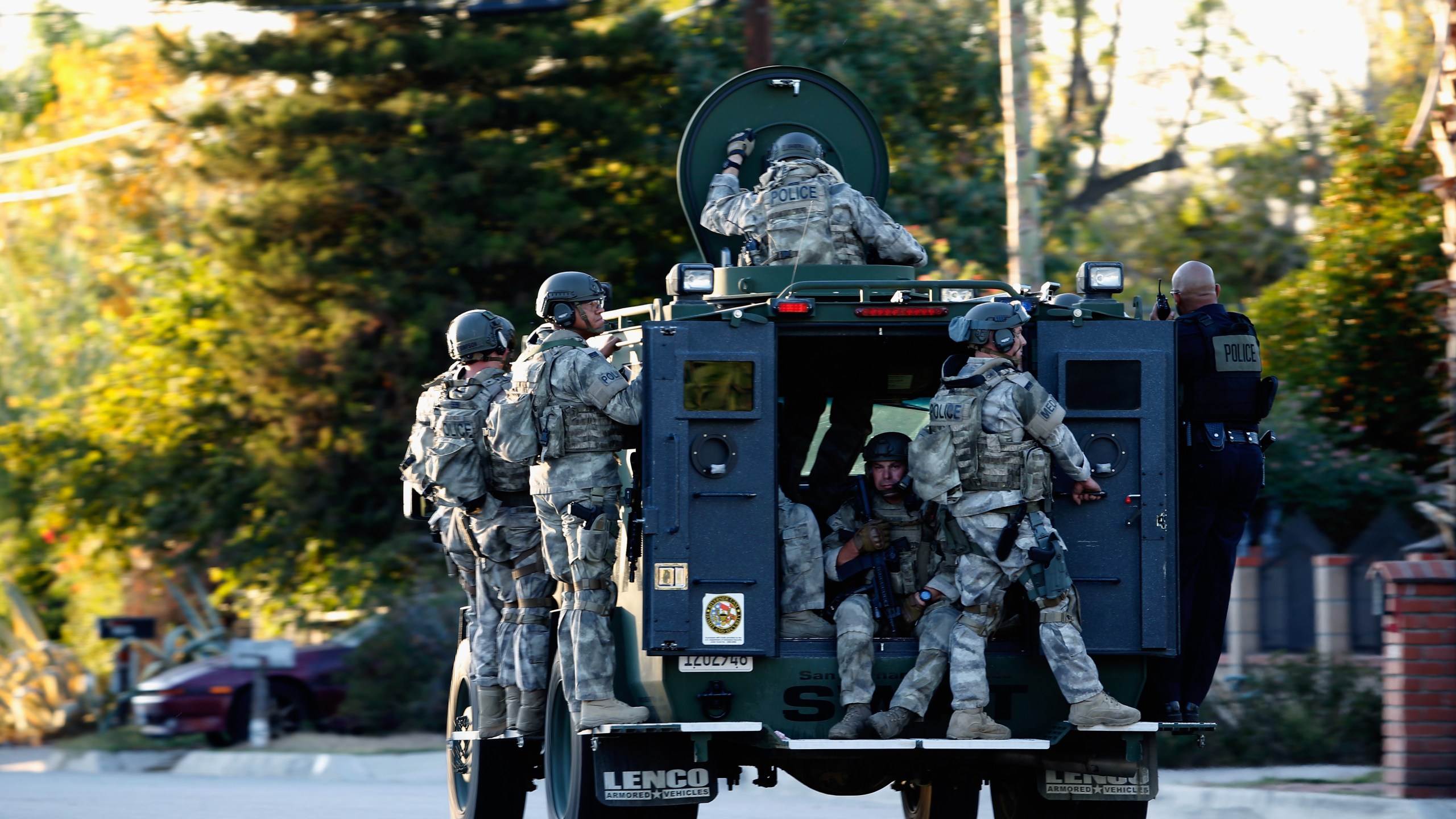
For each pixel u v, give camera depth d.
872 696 30.12
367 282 85.75
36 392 123.94
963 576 29.64
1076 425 30.05
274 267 85.69
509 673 36.56
